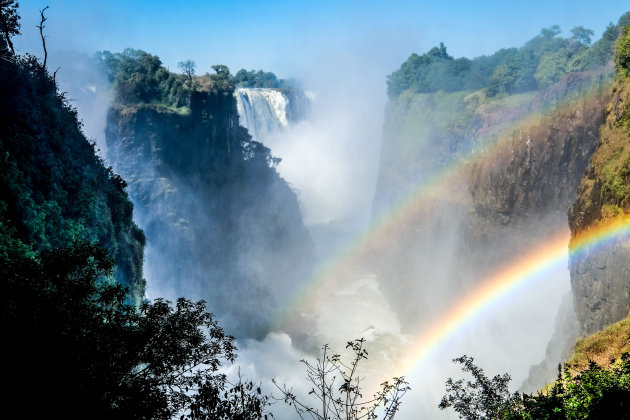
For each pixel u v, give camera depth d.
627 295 41.06
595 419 17.09
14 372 12.86
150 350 15.57
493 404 20.00
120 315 16.27
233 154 105.81
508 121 105.06
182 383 15.80
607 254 43.44
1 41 46.31
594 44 115.94
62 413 12.84
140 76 91.12
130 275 50.94
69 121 50.59
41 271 15.62
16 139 39.25
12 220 34.06
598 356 32.50
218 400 14.75
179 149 91.00
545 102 95.50
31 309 14.05
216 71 103.94
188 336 15.99
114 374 14.34
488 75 139.75
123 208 54.06
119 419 13.60
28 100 42.47
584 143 71.00
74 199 44.22
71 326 14.39
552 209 74.19
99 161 54.75
